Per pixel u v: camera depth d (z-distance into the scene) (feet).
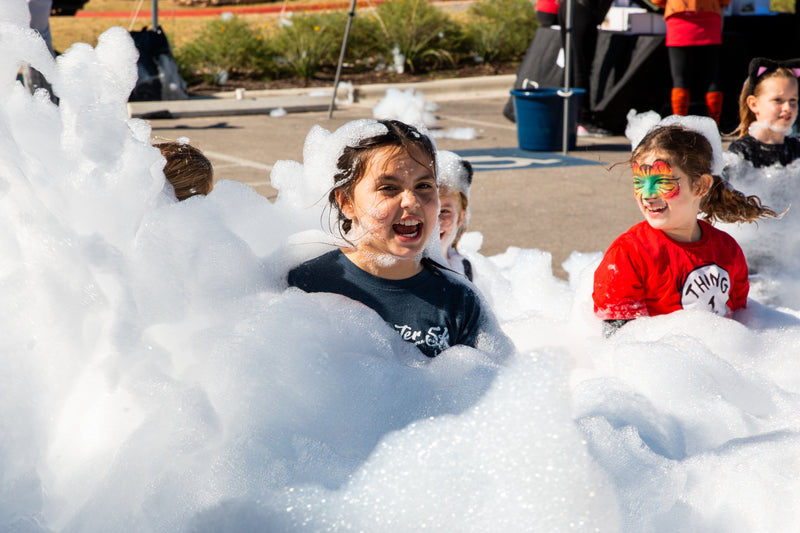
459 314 6.98
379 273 6.87
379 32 51.34
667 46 28.37
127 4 74.28
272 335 5.94
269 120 36.88
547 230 18.61
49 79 5.85
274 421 5.66
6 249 5.41
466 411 5.43
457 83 46.26
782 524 5.51
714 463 5.83
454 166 10.28
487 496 5.04
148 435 5.32
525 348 8.18
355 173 6.66
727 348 8.26
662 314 8.80
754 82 12.87
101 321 5.49
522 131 29.60
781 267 12.28
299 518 5.12
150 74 39.32
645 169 8.66
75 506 5.30
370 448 5.69
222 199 7.27
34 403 5.25
